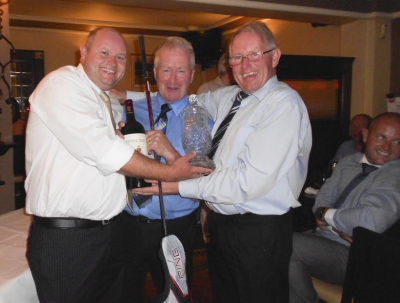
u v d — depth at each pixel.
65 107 1.21
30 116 1.35
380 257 1.39
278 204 1.46
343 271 1.89
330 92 4.16
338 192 2.11
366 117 3.36
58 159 1.27
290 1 3.61
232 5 3.42
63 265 1.30
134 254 1.67
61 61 6.17
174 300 1.21
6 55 3.28
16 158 5.15
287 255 1.52
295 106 1.39
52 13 5.33
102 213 1.33
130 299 1.71
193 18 5.68
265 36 1.47
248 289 1.50
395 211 1.76
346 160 2.16
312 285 1.90
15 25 5.79
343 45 4.27
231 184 1.40
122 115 1.63
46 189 1.28
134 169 1.26
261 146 1.37
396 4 3.96
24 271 1.30
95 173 1.30
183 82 1.62
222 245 1.54
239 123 1.51
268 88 1.48
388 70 4.09
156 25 6.17
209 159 1.52
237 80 1.52
